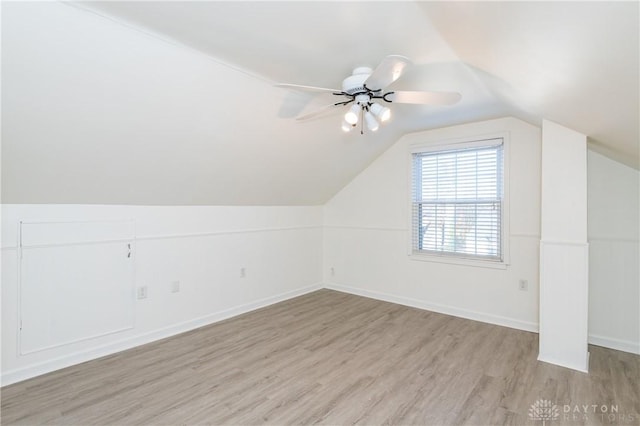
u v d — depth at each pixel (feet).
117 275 9.55
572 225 8.44
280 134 10.27
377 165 14.74
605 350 9.55
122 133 7.51
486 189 11.88
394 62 5.37
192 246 11.34
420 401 7.07
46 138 6.79
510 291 11.34
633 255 9.42
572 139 8.40
